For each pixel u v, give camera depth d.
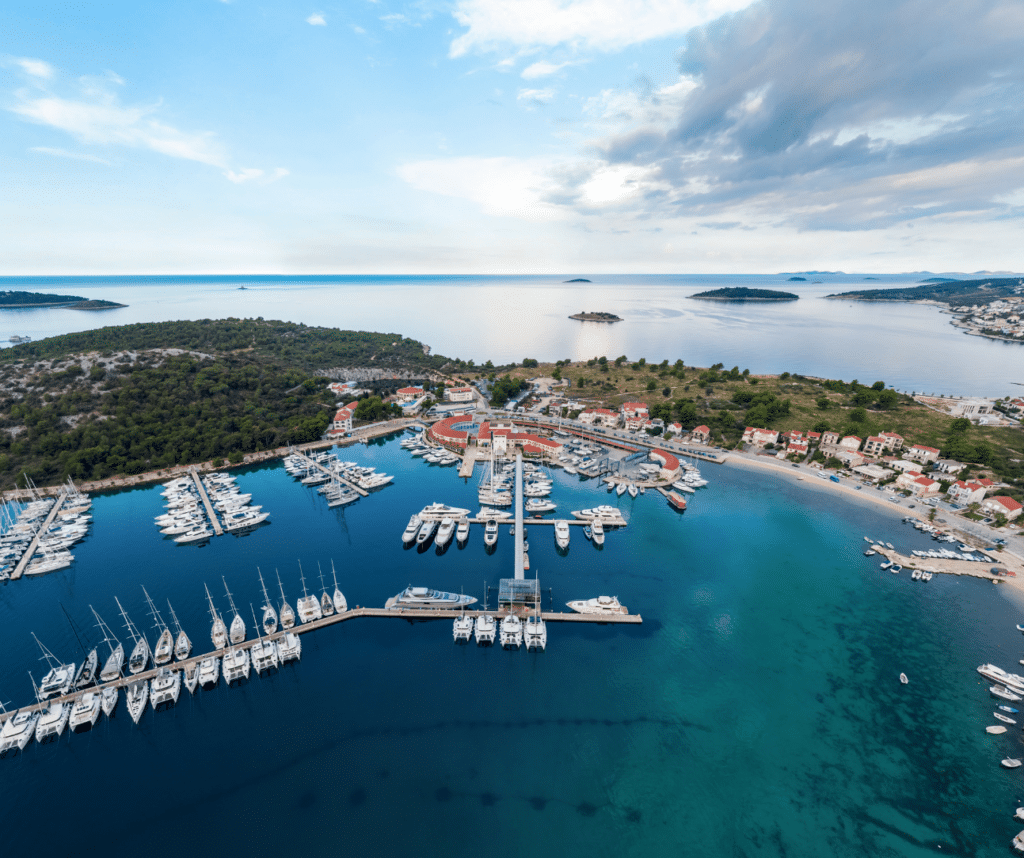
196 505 152.00
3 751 75.69
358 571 120.56
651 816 67.00
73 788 70.38
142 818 66.31
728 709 83.69
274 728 79.12
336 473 181.25
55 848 62.97
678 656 94.81
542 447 199.88
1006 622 104.31
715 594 113.12
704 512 152.00
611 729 79.75
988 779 72.69
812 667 92.62
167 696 83.56
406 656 94.38
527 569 121.62
